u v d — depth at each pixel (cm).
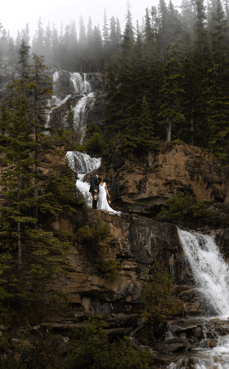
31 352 885
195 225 2680
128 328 1259
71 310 1371
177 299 1680
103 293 1513
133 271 1673
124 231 1756
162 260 1838
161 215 2788
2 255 1162
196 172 3062
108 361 917
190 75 4150
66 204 1639
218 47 5606
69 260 1484
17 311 1195
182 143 3222
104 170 3219
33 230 1251
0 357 875
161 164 3053
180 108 4066
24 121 1374
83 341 1013
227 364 1055
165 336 1255
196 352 1129
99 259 1577
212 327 1302
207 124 3800
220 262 2023
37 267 1198
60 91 7531
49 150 1944
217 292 1817
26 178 1371
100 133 4875
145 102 3956
